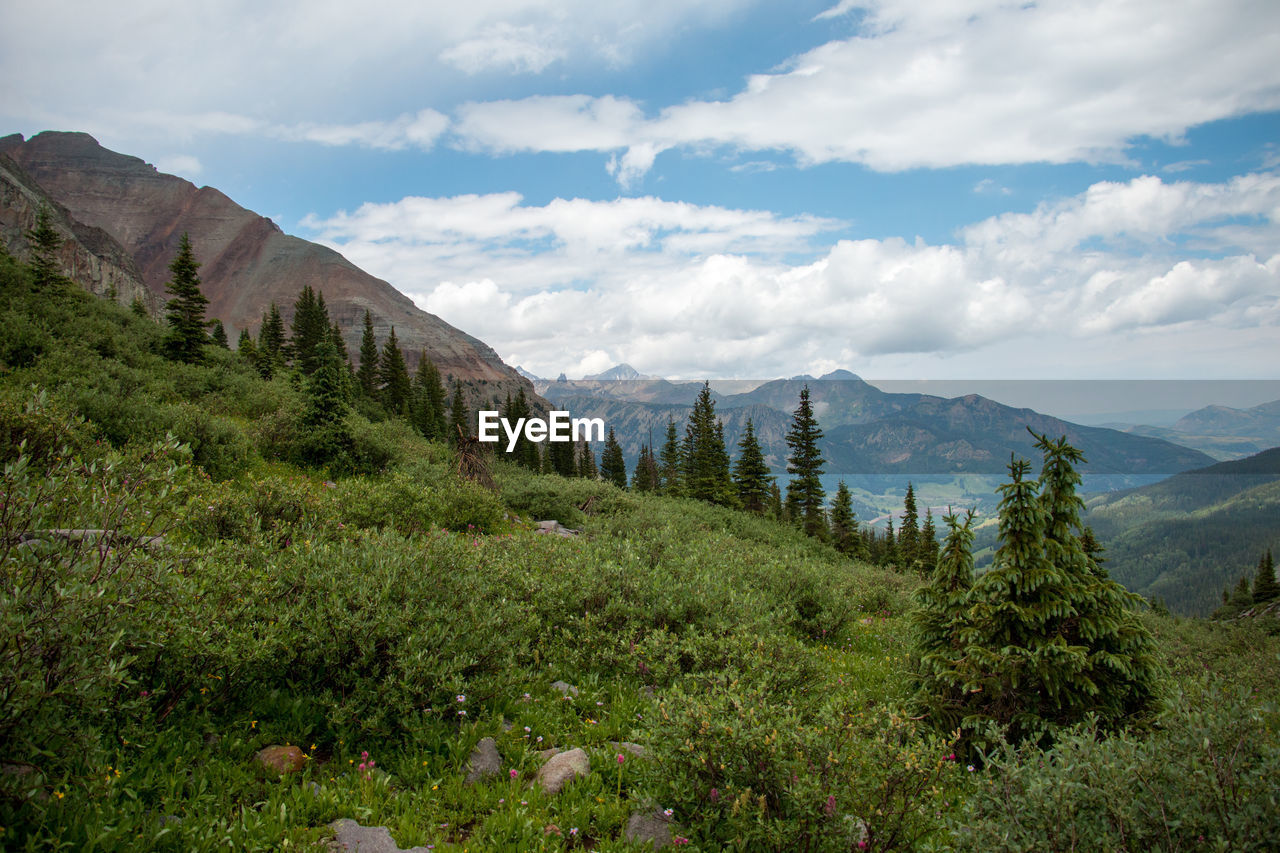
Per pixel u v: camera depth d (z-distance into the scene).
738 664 7.40
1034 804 3.42
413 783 4.93
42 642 3.47
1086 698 6.77
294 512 10.92
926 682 7.63
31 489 3.91
